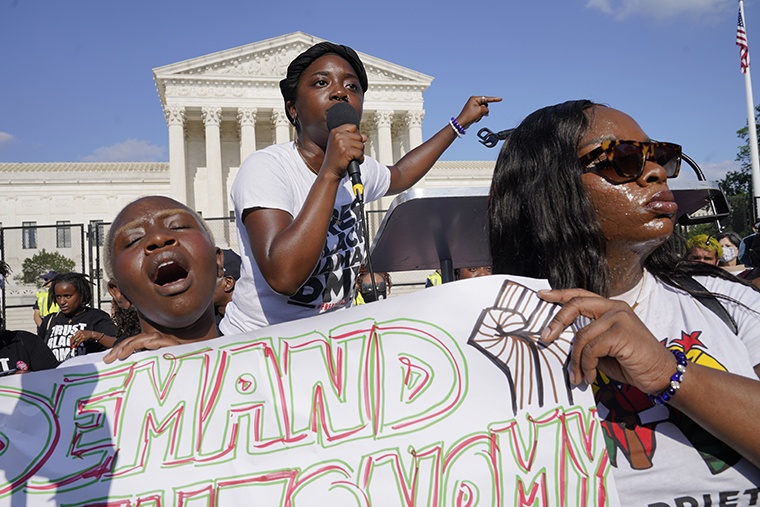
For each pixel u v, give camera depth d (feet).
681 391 4.47
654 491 4.98
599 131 5.47
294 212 8.14
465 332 5.36
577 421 5.05
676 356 4.60
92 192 175.52
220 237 59.21
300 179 8.48
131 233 6.13
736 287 5.72
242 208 7.67
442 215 8.54
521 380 5.18
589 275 5.39
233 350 5.57
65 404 5.43
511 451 5.02
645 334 4.56
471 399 5.18
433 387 5.25
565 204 5.39
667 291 5.63
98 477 5.16
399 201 7.76
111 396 5.47
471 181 175.32
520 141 5.98
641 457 5.04
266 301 8.42
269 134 179.22
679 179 7.63
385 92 164.66
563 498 4.91
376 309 5.55
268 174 7.86
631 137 5.45
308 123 8.71
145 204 6.34
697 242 20.44
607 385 5.27
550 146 5.58
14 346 13.79
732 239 26.61
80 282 21.52
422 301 5.52
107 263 6.79
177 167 152.46
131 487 5.12
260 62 162.40
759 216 52.75
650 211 5.16
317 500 5.01
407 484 5.01
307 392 5.34
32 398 5.44
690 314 5.39
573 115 5.59
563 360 5.18
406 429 5.15
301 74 8.87
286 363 5.47
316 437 5.19
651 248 5.32
